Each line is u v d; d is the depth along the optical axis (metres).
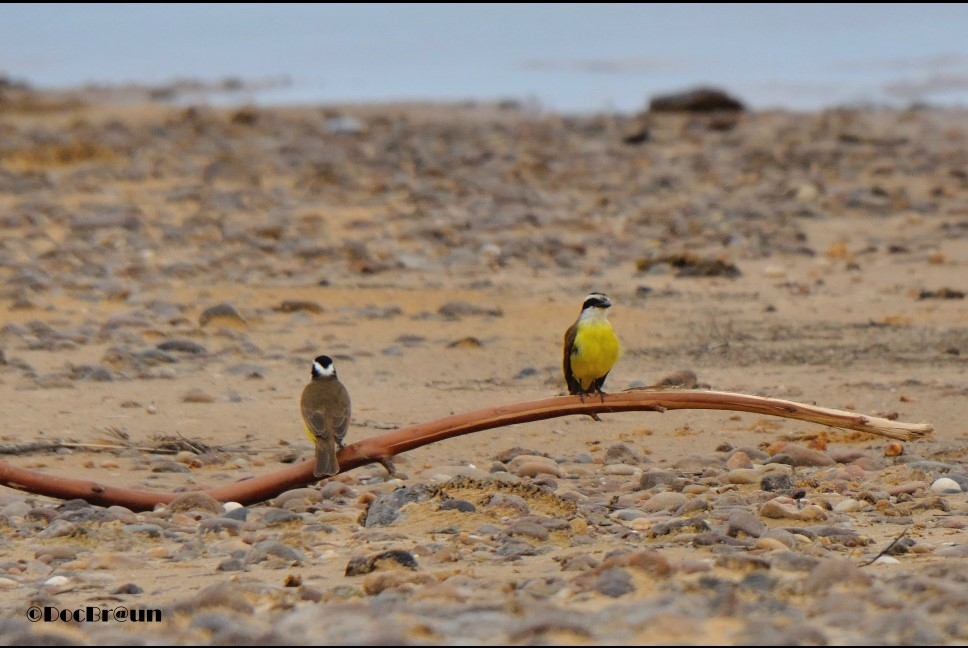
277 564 8.93
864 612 7.07
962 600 7.18
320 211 29.33
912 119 47.06
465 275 23.05
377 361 17.19
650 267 23.28
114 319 18.86
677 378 15.16
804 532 9.36
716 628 6.73
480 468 12.38
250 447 13.19
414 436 10.94
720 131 44.94
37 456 12.65
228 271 22.91
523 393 15.40
